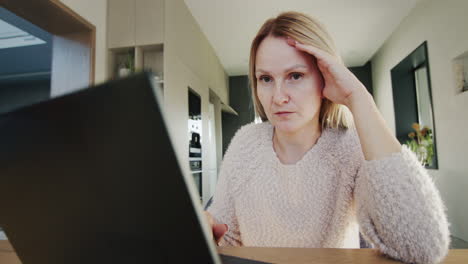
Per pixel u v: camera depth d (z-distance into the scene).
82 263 0.29
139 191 0.23
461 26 2.93
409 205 0.50
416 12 3.86
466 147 2.93
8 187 0.31
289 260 0.53
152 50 2.84
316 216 0.70
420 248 0.49
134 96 0.20
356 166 0.66
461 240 3.00
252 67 0.73
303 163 0.69
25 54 4.51
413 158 0.53
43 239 0.31
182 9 3.33
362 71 6.20
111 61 2.75
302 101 0.62
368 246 0.86
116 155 0.23
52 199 0.28
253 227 0.76
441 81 3.33
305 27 0.62
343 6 3.84
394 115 4.87
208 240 0.22
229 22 4.05
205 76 4.36
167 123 0.20
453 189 3.16
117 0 2.76
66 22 2.34
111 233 0.26
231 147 0.83
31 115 0.27
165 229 0.23
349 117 0.71
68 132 0.25
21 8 2.08
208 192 4.03
